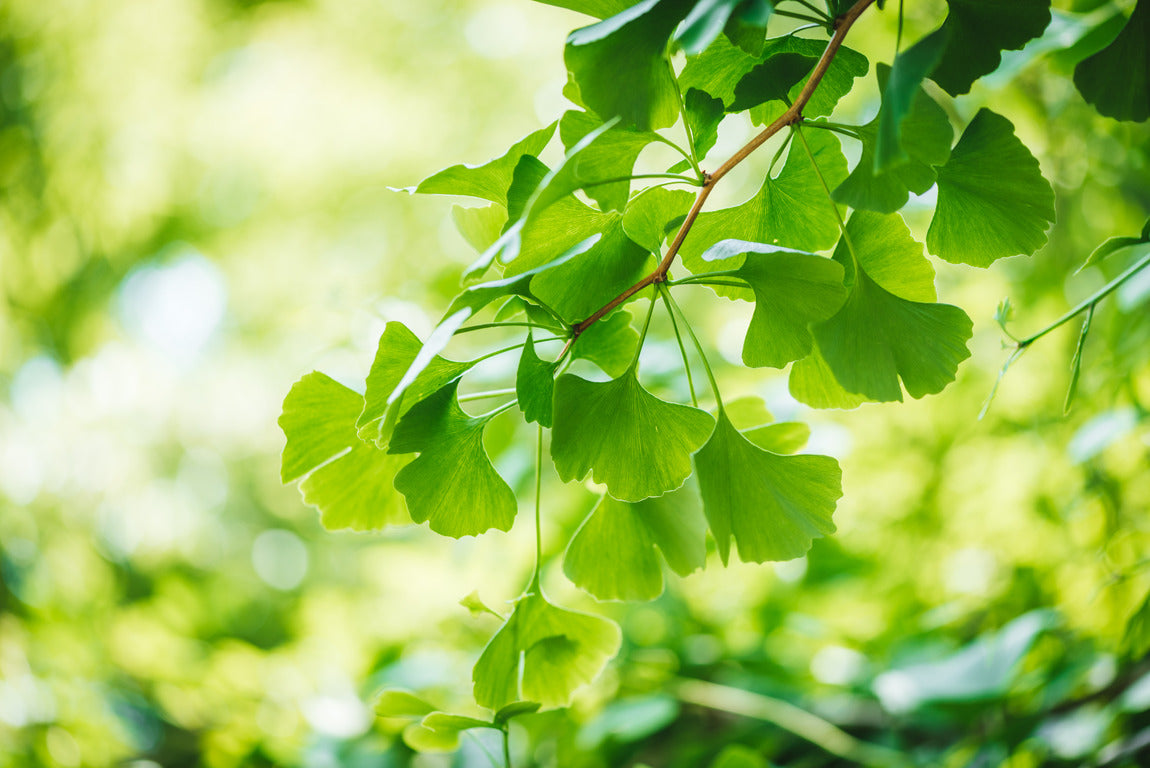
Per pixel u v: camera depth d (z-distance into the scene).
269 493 4.59
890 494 1.89
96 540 3.38
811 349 0.89
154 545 3.89
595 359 0.92
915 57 0.81
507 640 0.92
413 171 4.12
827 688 1.63
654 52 0.84
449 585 1.74
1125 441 1.47
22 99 3.50
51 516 3.21
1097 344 1.69
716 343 2.10
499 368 1.50
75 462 3.60
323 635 1.91
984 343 1.84
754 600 1.80
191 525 4.23
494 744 1.49
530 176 0.87
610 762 1.64
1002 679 1.36
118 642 1.77
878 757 1.44
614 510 0.93
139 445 4.03
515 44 3.94
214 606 2.67
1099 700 1.42
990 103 1.81
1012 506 1.75
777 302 0.86
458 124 4.08
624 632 1.63
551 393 0.88
